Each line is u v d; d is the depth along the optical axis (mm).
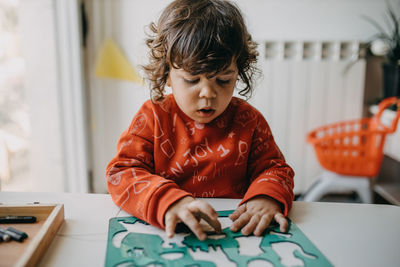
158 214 553
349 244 526
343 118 1849
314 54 1803
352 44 1789
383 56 1854
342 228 571
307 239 530
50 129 1794
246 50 680
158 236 535
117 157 690
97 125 1885
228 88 631
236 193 757
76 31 1681
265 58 1773
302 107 1829
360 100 1822
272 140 787
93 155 1920
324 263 471
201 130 735
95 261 472
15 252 485
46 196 668
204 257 480
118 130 1908
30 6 1664
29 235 528
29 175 1844
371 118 1757
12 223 558
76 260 473
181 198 567
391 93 1716
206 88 602
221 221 586
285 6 1805
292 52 1806
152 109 736
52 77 1731
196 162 729
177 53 623
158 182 599
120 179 640
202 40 611
